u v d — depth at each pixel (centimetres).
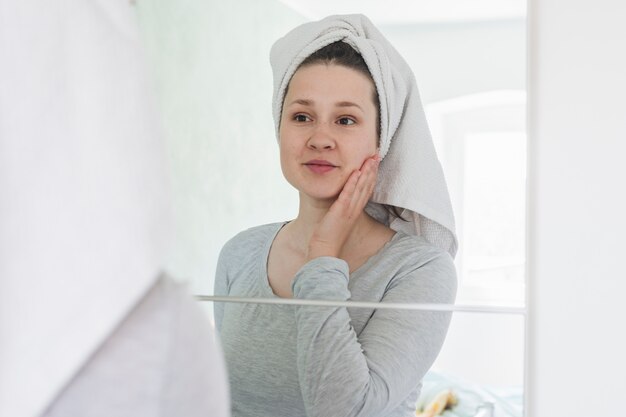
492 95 123
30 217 20
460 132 124
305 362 130
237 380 133
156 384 21
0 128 20
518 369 123
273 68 131
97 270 20
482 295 124
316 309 129
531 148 122
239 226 133
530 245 123
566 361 121
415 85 126
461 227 125
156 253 21
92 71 21
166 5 136
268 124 132
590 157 121
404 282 126
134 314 21
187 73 135
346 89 128
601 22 121
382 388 127
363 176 128
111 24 21
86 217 20
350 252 129
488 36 123
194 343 22
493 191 124
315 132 129
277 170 131
